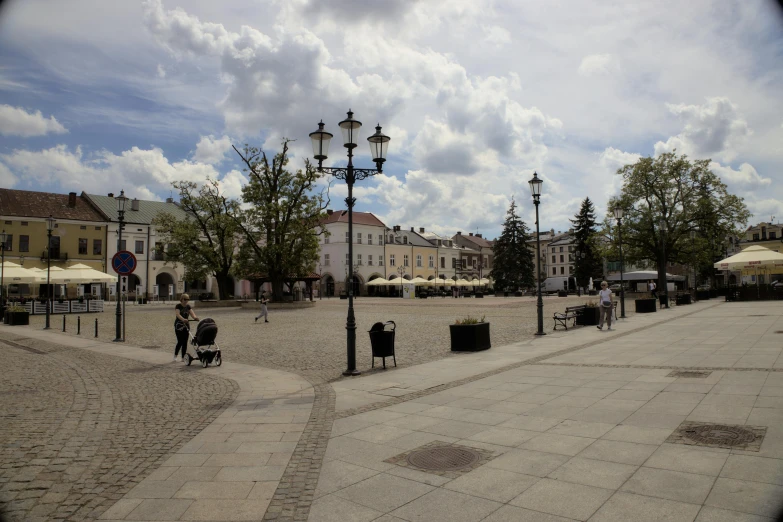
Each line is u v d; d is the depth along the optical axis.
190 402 8.56
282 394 9.08
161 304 54.00
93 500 4.48
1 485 4.85
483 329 14.21
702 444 5.18
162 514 4.17
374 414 7.32
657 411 6.55
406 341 17.00
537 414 6.83
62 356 14.88
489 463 5.05
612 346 13.69
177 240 47.97
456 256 101.00
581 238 71.50
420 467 5.05
